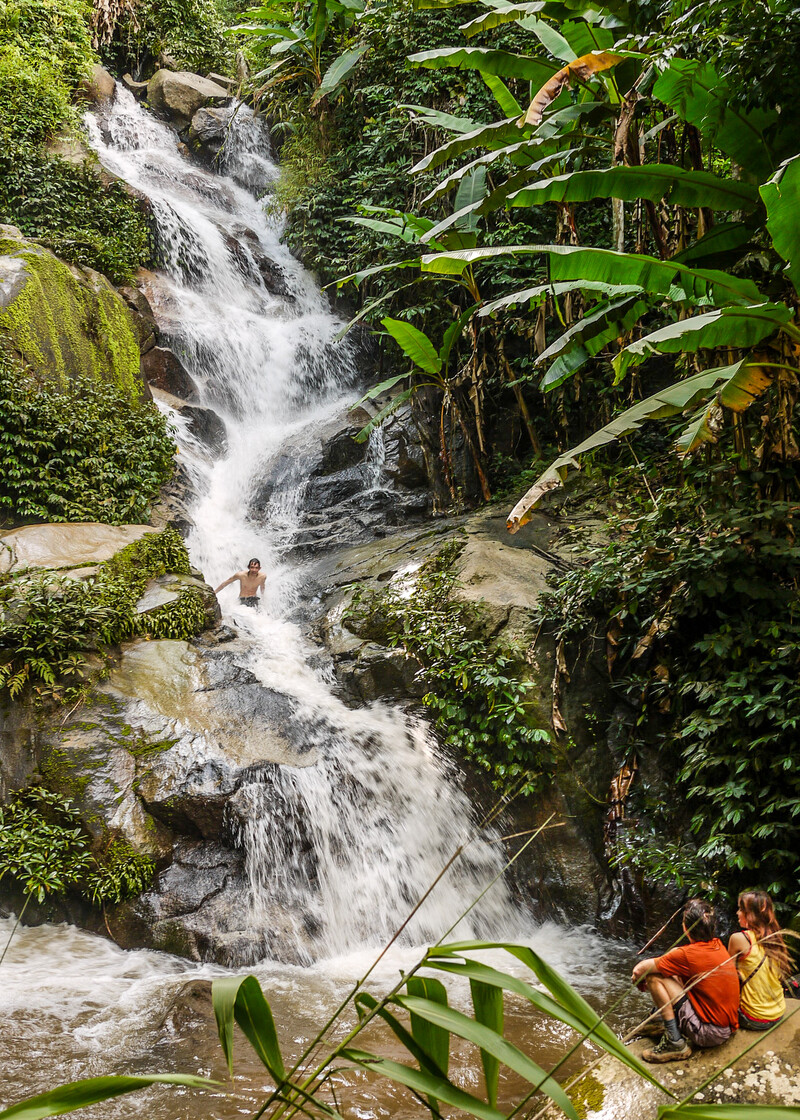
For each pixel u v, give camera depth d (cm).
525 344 1487
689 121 749
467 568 1091
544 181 733
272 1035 125
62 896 829
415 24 1542
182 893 818
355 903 868
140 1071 563
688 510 921
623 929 839
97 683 934
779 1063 429
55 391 1298
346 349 1839
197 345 1638
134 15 2316
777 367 637
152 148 2112
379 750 969
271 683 1035
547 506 1257
